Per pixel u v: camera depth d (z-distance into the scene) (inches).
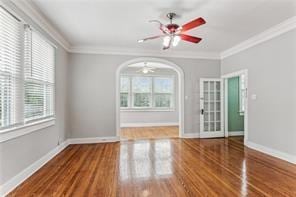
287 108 149.3
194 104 242.8
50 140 157.8
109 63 219.9
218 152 175.2
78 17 138.3
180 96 239.8
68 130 208.1
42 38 141.2
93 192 100.3
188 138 239.3
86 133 215.0
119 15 134.8
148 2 117.1
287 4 119.9
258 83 180.9
